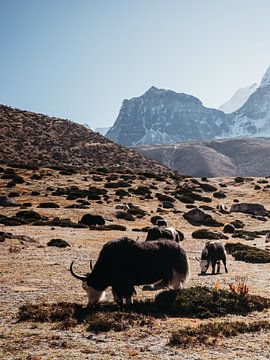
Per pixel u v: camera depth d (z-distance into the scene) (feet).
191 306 44.11
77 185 229.04
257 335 37.24
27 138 426.51
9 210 159.84
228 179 304.50
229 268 79.77
